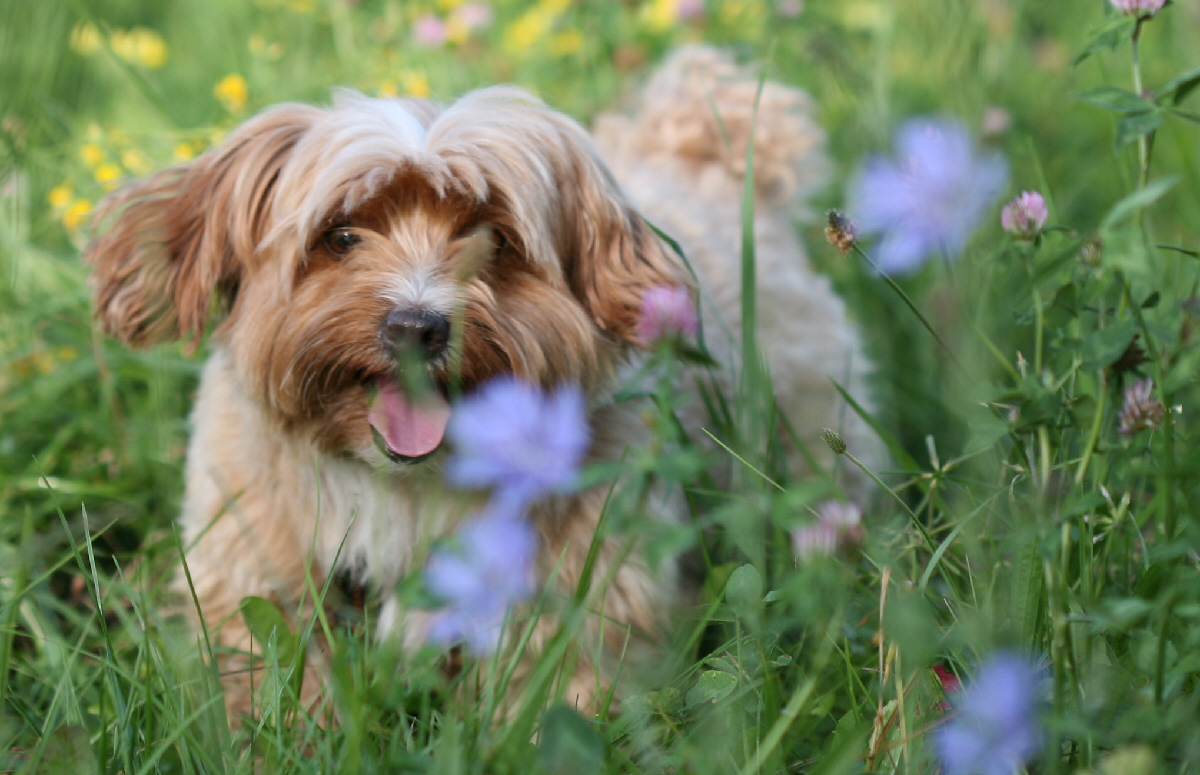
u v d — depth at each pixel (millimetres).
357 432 4090
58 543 5000
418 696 3807
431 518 3021
